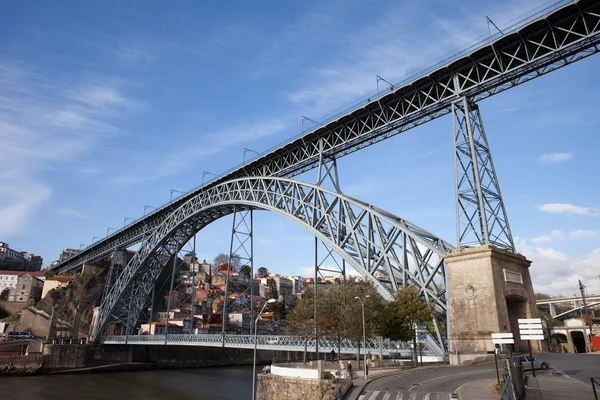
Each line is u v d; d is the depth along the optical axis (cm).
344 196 5212
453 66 4531
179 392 6706
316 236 5419
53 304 12888
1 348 9481
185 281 15425
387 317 4456
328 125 5666
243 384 7712
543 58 4022
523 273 4284
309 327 5325
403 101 5044
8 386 6956
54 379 8169
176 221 8662
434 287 4800
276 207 6069
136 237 10725
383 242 4844
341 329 4938
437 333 4409
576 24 3866
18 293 14800
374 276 4806
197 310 13488
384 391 2933
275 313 14225
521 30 4000
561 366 3266
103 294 12988
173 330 11212
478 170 4175
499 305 3828
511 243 4241
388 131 5259
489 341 3778
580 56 3906
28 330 11569
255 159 6838
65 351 9544
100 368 9550
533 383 2506
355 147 5669
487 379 2972
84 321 12475
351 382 3453
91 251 13312
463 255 4088
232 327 11975
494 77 4291
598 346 7681
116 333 11719
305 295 6053
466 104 4431
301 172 6488
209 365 11538
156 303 12719
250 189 6731
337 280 6281
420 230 4784
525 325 2542
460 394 2472
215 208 7731
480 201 4078
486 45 4228
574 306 11081
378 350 4788
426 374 3484
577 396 2120
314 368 3794
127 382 7894
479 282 3941
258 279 18438
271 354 12731
